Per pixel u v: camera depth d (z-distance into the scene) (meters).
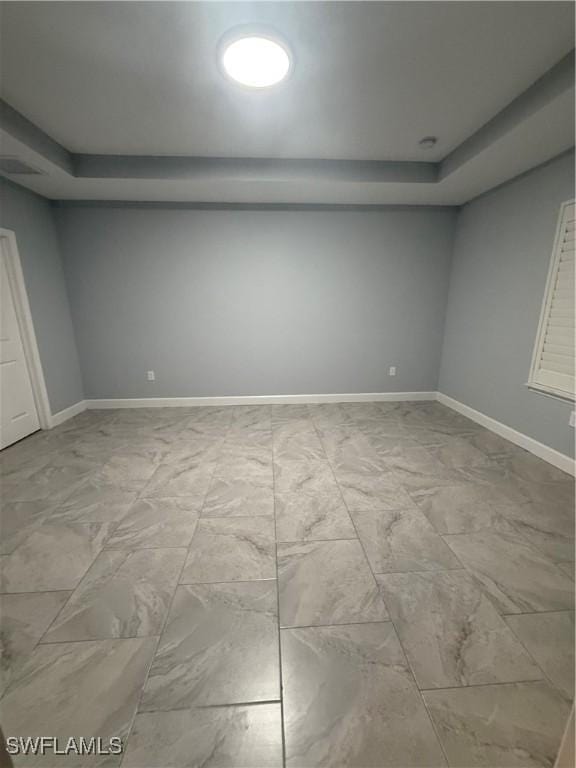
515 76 1.82
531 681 1.16
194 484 2.41
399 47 1.60
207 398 4.18
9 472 2.58
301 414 3.87
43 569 1.65
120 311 3.86
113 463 2.72
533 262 2.78
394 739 1.01
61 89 1.91
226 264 3.78
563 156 2.44
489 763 0.96
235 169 2.83
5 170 2.63
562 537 1.86
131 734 1.03
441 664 1.21
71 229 3.59
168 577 1.60
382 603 1.46
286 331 4.05
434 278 4.00
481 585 1.55
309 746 1.00
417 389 4.34
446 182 2.99
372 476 2.51
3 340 2.98
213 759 0.97
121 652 1.26
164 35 1.53
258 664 1.22
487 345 3.39
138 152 2.70
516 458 2.78
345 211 3.72
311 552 1.76
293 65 1.70
